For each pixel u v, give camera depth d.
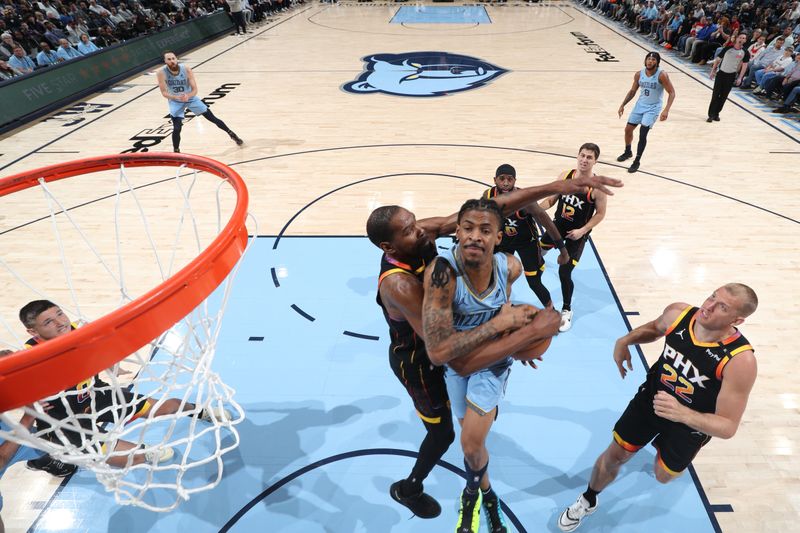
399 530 2.72
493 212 1.74
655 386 2.33
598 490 2.59
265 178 6.65
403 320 2.08
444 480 2.97
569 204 3.99
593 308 4.32
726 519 2.72
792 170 6.68
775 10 14.10
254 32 16.77
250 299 4.46
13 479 2.99
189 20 14.70
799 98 8.62
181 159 2.66
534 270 3.90
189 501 2.86
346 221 5.63
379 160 7.13
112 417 2.84
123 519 2.77
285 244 5.22
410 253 1.91
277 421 3.36
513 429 3.28
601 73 11.40
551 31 16.48
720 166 6.81
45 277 4.72
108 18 13.72
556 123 8.45
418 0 24.25
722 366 2.06
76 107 9.55
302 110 9.24
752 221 5.52
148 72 11.95
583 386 3.58
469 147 7.52
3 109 8.30
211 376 2.55
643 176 6.56
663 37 14.43
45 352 1.32
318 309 4.34
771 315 4.16
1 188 2.44
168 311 1.58
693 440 2.29
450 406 2.37
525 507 2.83
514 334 1.70
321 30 17.02
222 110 9.30
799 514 2.74
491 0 23.97
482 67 12.02
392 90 10.34
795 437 3.17
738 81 10.27
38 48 11.23
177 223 5.63
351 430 3.30
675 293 4.46
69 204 6.07
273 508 2.84
